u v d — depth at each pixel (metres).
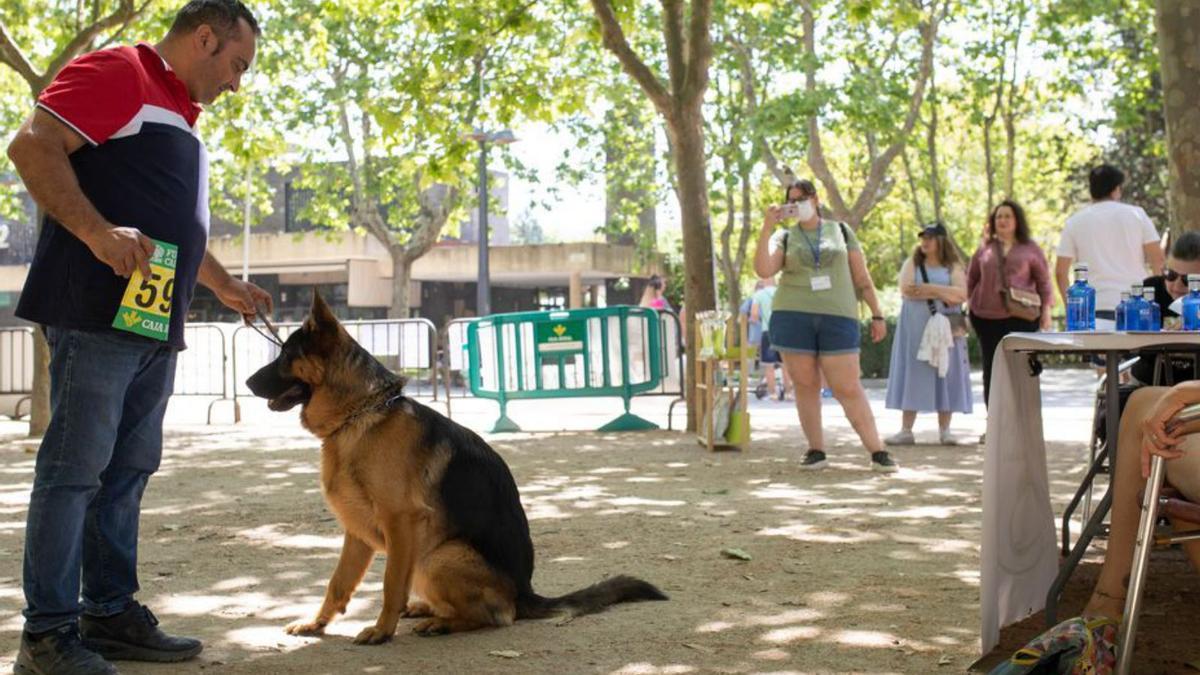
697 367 13.09
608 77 28.70
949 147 46.03
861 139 38.69
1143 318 6.15
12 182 33.00
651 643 4.70
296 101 32.22
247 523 7.79
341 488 4.77
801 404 10.37
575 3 18.72
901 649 4.60
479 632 4.89
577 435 14.25
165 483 9.92
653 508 8.24
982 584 4.39
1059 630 3.85
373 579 6.06
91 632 4.50
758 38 29.52
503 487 5.09
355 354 4.80
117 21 14.34
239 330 17.45
